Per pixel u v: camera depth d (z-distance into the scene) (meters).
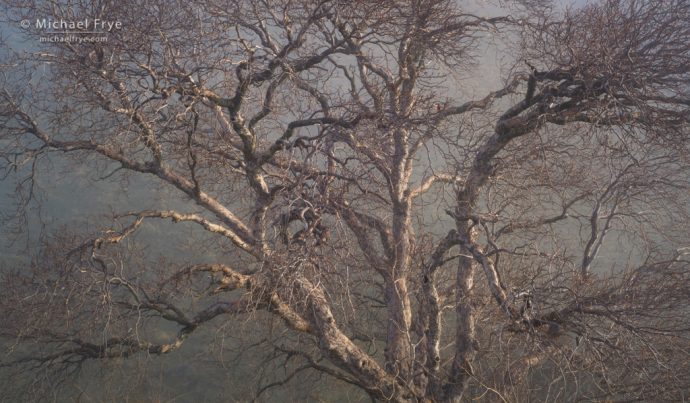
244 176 13.84
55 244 13.61
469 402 13.52
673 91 10.40
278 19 11.71
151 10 10.77
